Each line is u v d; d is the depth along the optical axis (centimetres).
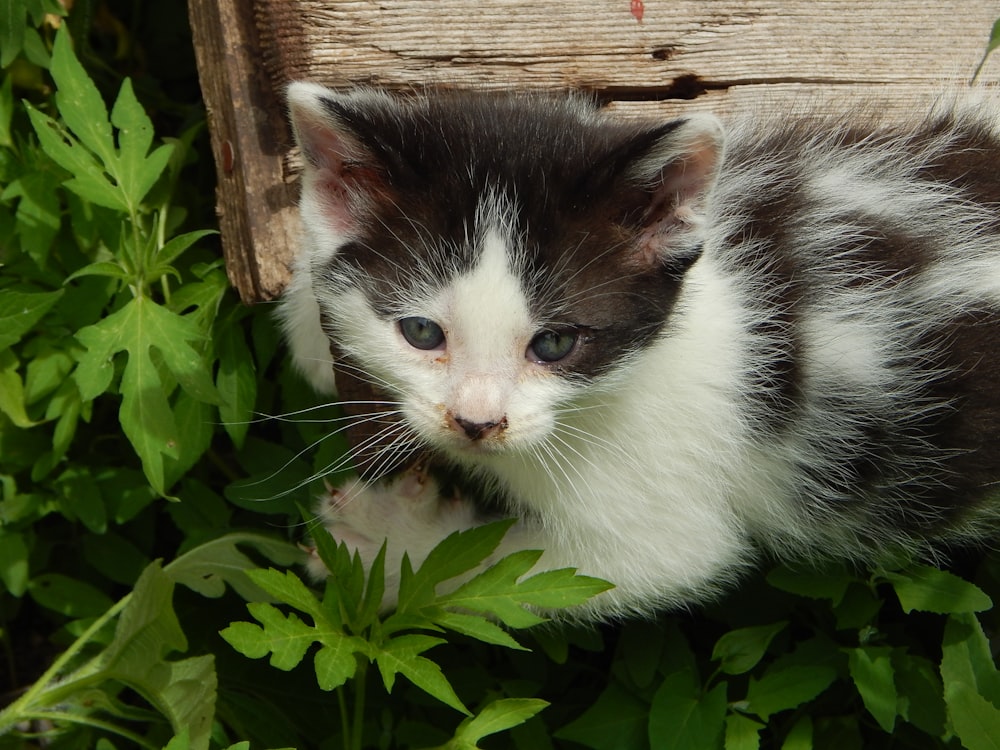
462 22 65
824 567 66
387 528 64
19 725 68
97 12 75
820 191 64
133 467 68
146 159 65
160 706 62
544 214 60
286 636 60
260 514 68
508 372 60
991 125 66
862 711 65
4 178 67
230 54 65
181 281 66
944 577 64
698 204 60
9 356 66
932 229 64
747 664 64
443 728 65
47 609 70
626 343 60
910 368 63
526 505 64
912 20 68
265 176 65
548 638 65
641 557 63
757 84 67
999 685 62
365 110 60
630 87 67
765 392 63
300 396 67
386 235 60
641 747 64
